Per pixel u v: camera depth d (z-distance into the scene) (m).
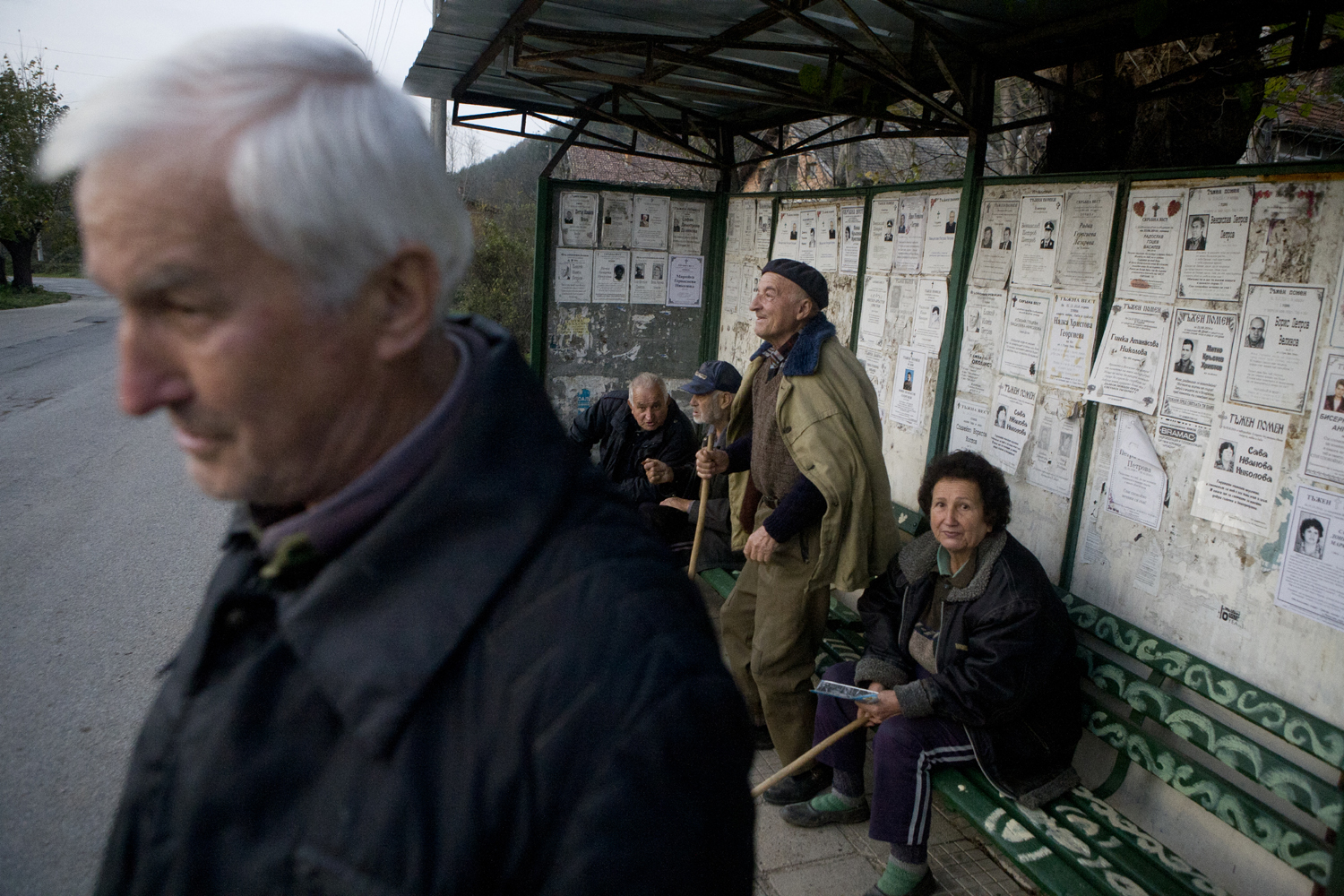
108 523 5.69
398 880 0.59
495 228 13.24
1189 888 2.06
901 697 2.47
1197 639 2.42
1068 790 2.44
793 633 2.89
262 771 0.63
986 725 2.41
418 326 0.64
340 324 0.60
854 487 2.73
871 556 2.83
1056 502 2.89
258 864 0.62
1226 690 2.29
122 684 3.66
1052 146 4.15
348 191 0.56
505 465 0.65
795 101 3.68
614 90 4.93
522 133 5.36
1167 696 2.39
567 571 0.64
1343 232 2.07
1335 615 2.09
